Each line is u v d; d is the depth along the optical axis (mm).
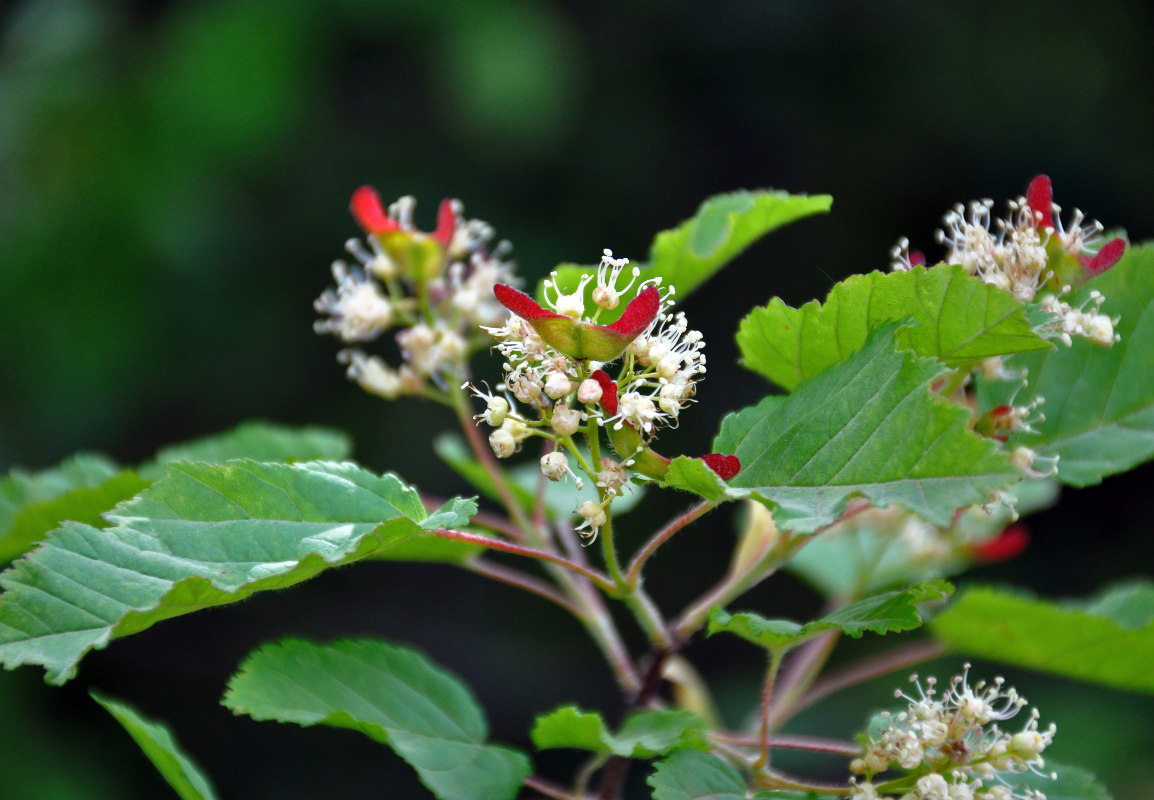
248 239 6809
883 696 5980
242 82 6207
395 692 2189
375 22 6574
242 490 1808
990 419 2031
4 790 5668
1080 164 7582
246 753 7012
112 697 6793
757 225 2428
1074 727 5633
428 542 2289
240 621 7211
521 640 7207
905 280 1777
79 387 6133
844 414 1708
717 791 1828
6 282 5957
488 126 6637
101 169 6090
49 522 2461
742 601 7086
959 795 1757
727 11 7668
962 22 7645
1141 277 2225
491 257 2764
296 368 6926
